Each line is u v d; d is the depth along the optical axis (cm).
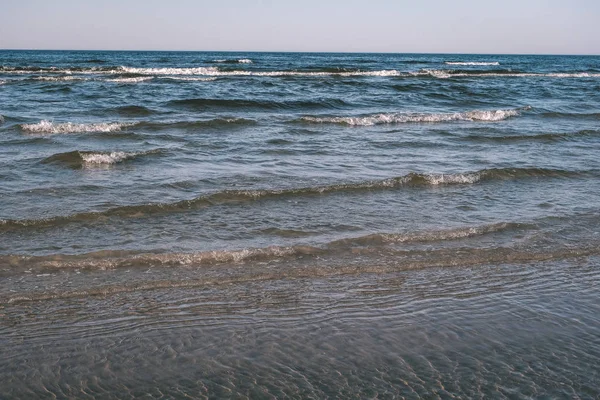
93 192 884
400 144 1359
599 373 445
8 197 842
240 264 642
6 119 1571
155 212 804
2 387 414
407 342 489
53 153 1136
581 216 847
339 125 1664
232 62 6244
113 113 1786
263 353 468
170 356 461
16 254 640
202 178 987
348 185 948
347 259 662
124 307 539
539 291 595
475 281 616
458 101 2444
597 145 1438
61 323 507
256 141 1338
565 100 2584
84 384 422
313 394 415
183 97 2248
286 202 869
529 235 757
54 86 2506
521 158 1244
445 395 415
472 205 888
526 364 457
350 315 535
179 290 576
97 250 660
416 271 638
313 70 4150
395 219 805
